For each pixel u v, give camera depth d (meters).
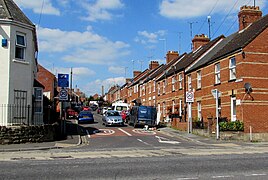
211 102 30.67
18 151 17.50
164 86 46.03
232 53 26.97
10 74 21.83
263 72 25.72
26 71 22.97
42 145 19.67
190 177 10.15
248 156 15.12
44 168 11.51
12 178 9.79
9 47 21.89
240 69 25.78
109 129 33.69
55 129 23.52
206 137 26.39
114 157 14.83
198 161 13.38
